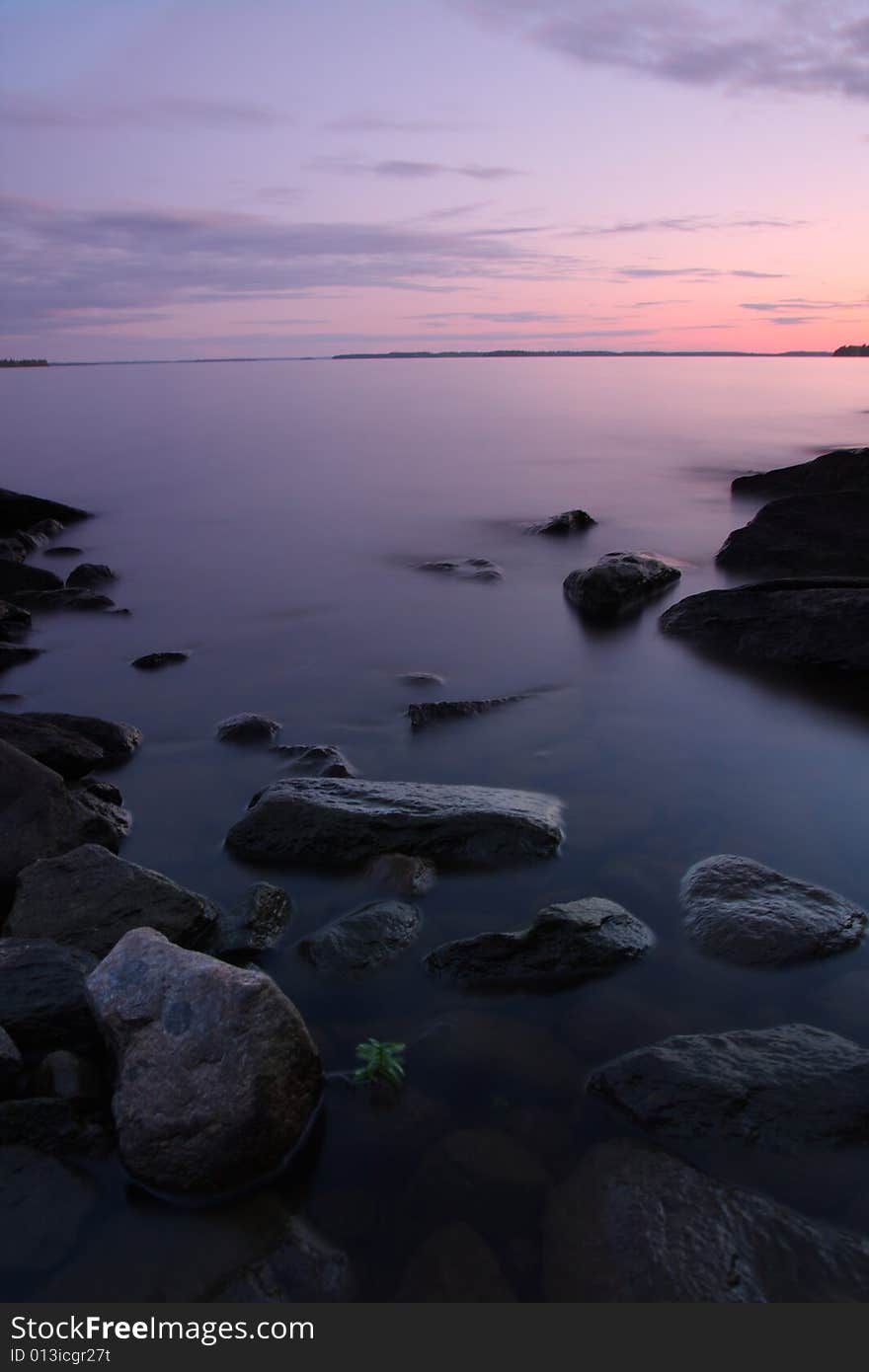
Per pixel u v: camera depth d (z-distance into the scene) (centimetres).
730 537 1570
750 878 582
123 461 2933
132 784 771
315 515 2092
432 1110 425
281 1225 371
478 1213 375
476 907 584
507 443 3322
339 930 542
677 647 1145
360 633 1226
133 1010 421
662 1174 380
